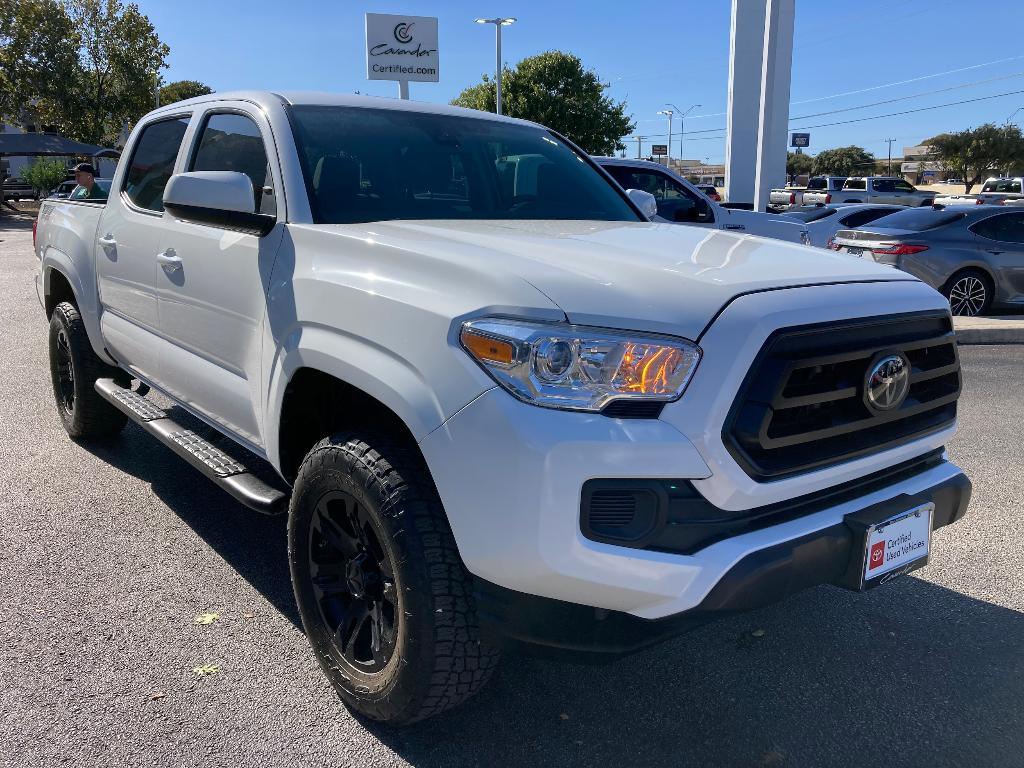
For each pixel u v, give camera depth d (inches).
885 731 102.3
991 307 424.5
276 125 127.6
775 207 945.5
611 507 81.4
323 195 120.4
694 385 82.1
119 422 201.3
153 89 1877.5
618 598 81.9
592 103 1851.6
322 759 96.7
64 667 113.9
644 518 82.2
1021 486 185.6
